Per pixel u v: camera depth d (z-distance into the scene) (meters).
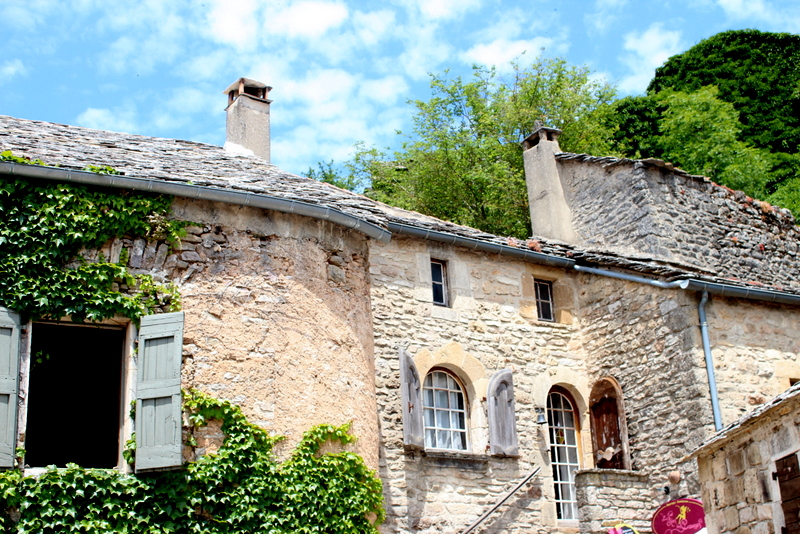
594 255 13.37
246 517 8.51
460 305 12.45
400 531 10.57
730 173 25.03
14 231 8.54
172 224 9.22
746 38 34.97
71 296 8.54
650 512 11.73
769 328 12.60
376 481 9.69
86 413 10.70
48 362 10.52
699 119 26.47
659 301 12.39
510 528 11.61
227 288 9.25
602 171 15.26
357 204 11.12
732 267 14.95
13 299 8.34
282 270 9.65
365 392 10.08
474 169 21.45
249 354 9.09
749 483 8.52
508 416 12.07
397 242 12.17
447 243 12.61
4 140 9.84
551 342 13.12
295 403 9.20
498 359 12.50
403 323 11.77
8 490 7.74
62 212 8.76
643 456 12.12
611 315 13.09
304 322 9.59
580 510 11.44
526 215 21.28
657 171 14.78
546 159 15.97
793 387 8.05
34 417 10.98
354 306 10.38
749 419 8.26
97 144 10.87
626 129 27.45
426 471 11.17
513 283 13.12
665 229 14.32
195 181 9.41
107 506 8.03
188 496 8.35
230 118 14.10
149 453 8.25
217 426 8.73
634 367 12.56
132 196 9.12
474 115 23.06
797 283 15.78
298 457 9.02
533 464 12.16
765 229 15.91
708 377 11.71
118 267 8.81
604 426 12.72
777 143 31.47
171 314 8.75
